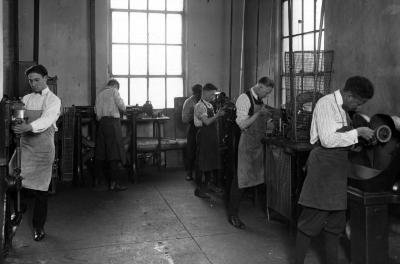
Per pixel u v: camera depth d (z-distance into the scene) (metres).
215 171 5.60
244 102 3.84
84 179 6.26
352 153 3.07
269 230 3.91
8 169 3.09
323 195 2.67
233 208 4.02
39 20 6.62
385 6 3.82
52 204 4.88
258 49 6.67
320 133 2.62
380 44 3.90
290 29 4.07
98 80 6.96
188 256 3.33
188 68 7.45
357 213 2.81
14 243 3.61
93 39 6.80
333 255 2.87
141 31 7.32
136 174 6.06
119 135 5.61
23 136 3.47
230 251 3.42
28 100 3.55
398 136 2.84
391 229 3.73
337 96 2.62
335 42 4.57
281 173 3.72
